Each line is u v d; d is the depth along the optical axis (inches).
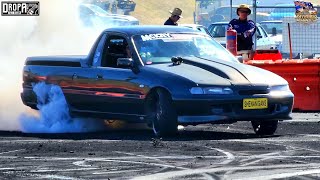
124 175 534.9
